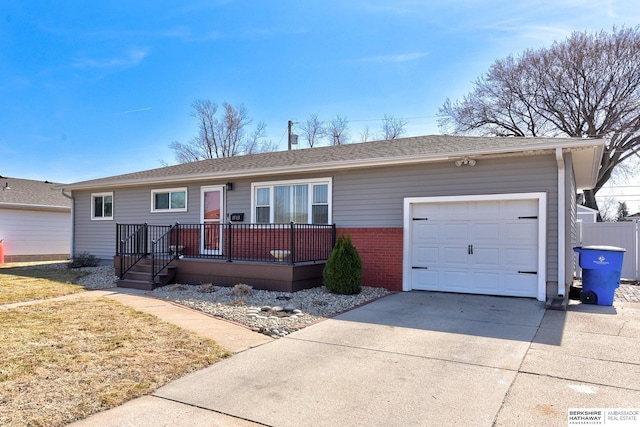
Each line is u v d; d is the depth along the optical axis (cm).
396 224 985
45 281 1123
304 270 945
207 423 334
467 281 912
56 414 342
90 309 727
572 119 2539
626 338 565
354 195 1044
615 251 796
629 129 2359
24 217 1922
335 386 408
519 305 786
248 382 418
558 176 824
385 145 1213
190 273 1052
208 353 498
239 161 1450
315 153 1299
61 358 466
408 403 370
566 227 817
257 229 1186
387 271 988
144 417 343
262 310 733
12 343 515
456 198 917
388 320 676
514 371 444
